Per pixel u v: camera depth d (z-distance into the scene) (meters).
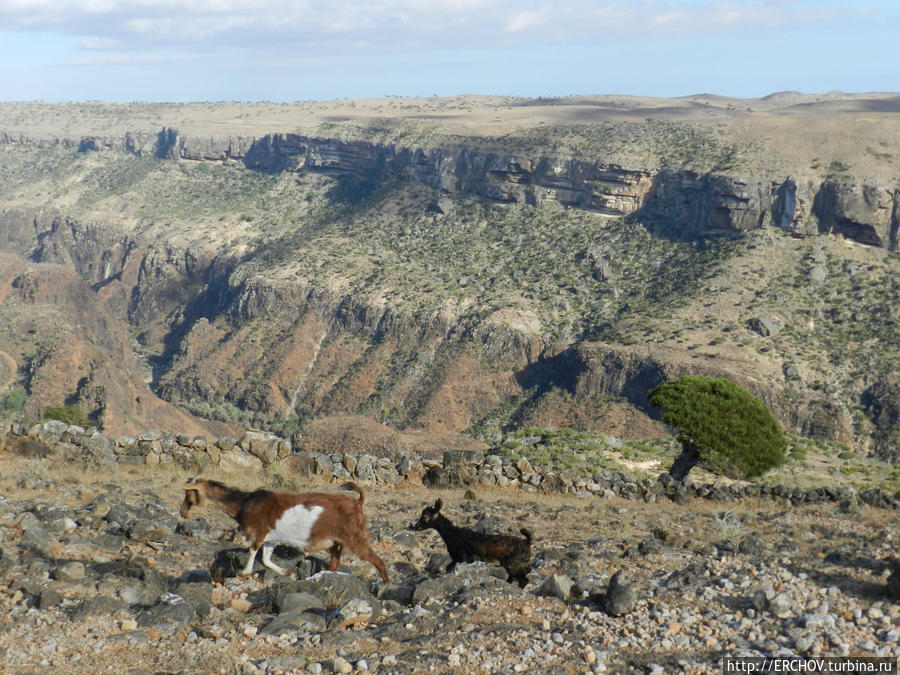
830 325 175.38
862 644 7.00
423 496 21.25
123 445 22.14
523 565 10.16
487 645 7.52
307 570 9.97
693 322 179.75
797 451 84.44
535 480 23.72
